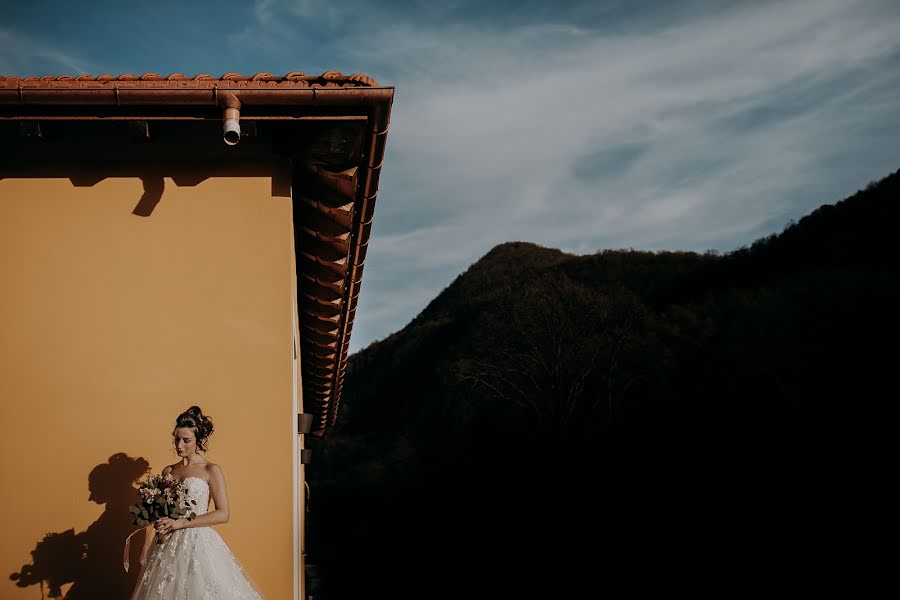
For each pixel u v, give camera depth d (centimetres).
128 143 527
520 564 2733
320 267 661
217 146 538
